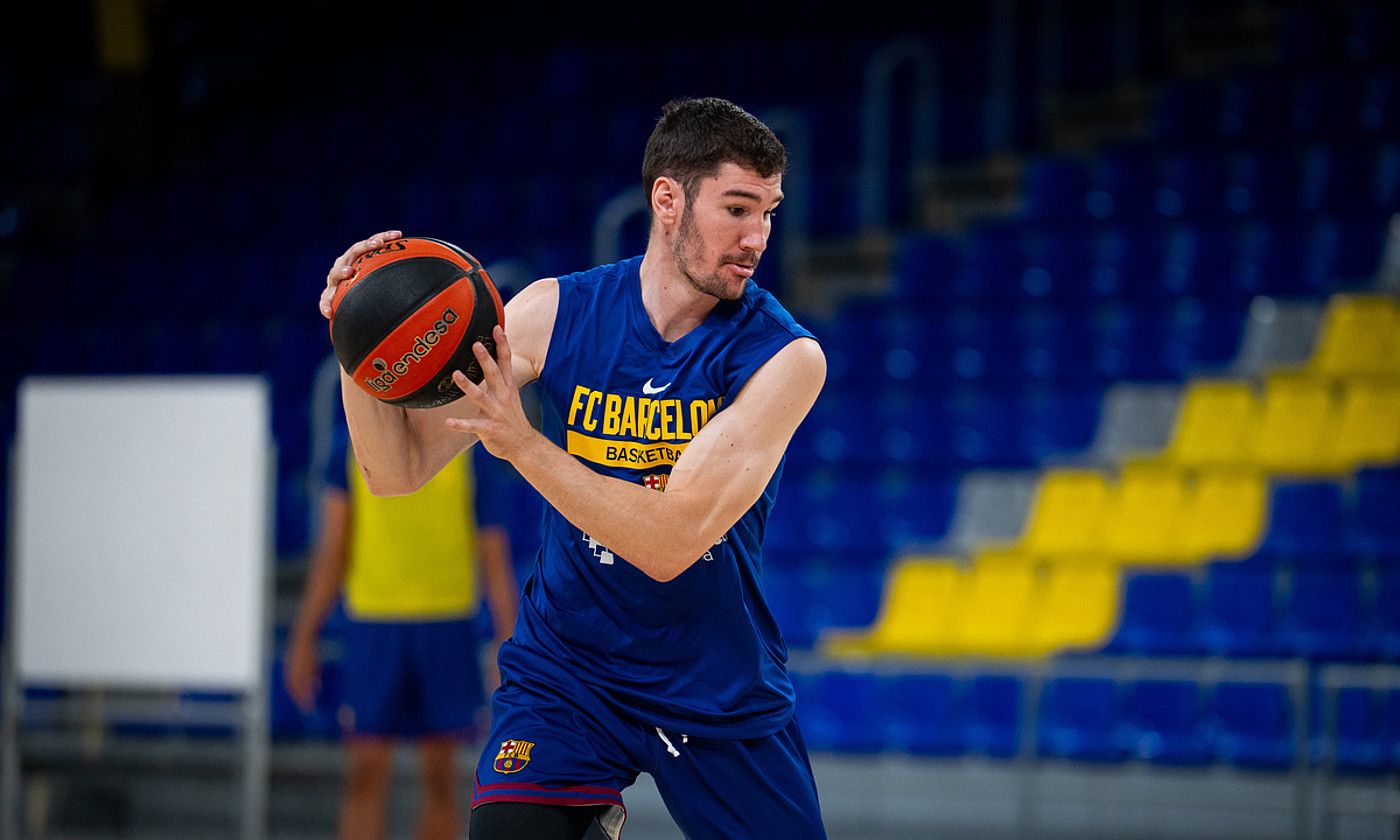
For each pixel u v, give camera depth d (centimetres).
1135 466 1358
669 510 439
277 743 1345
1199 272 1602
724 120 453
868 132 1869
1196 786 1162
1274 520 1304
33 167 2198
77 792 1309
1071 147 1877
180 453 1084
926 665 1195
